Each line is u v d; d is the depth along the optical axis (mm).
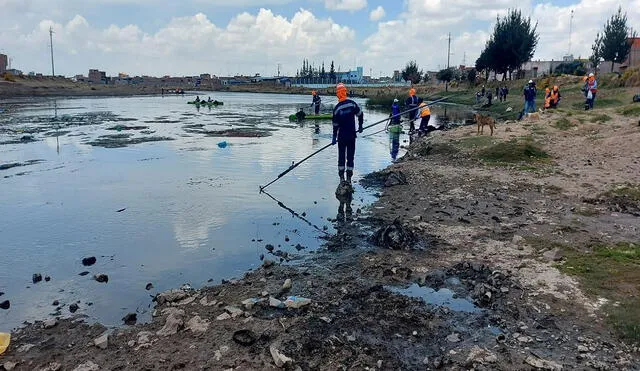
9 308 6188
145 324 5691
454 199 11062
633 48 63531
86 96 92062
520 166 14531
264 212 10469
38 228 9469
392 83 157000
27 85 92625
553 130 19859
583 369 4578
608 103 29719
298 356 4867
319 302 6090
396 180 12977
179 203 11250
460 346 5055
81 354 5031
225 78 194250
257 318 5676
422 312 5789
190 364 4770
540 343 5062
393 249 7996
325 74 167375
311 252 8055
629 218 9250
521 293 6195
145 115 40531
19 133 25359
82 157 17828
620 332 5137
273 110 49031
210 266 7562
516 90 59188
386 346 5062
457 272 6969
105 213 10477
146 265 7621
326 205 10984
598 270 6727
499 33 64062
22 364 4859
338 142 13219
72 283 6969
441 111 45250
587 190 11398
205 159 17453
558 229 8602
